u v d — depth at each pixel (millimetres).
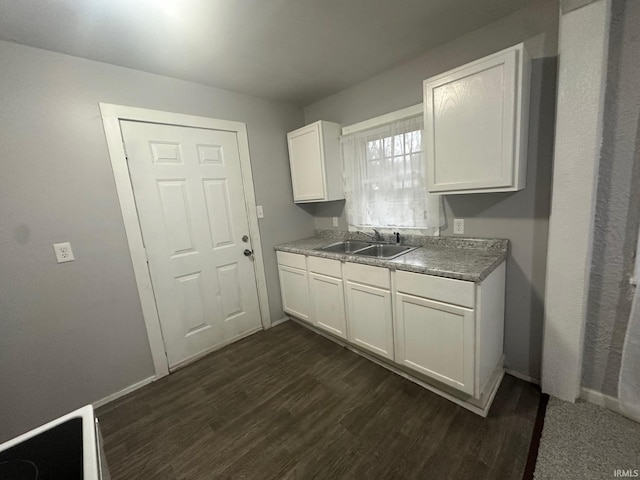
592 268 1507
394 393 1814
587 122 1345
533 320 1769
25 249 1634
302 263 2570
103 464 722
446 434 1479
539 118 1575
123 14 1374
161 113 2090
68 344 1799
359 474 1309
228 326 2596
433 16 1575
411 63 2072
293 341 2578
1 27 1399
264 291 2814
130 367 2049
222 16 1444
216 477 1353
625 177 1354
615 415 1499
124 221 1967
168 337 2230
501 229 1812
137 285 2051
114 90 1891
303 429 1589
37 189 1652
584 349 1587
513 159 1459
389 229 2420
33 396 1702
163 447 1545
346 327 2271
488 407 1610
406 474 1289
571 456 1297
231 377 2119
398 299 1820
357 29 1653
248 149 2604
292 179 2900
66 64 1714
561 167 1444
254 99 2629
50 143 1682
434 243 2139
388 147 2268
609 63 1315
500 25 1634
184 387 2047
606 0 1227
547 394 1686
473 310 1472
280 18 1498
